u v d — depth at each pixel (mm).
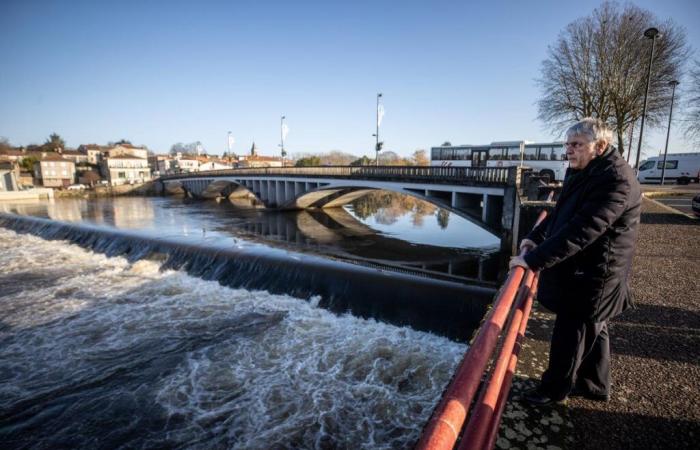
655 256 7660
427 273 16109
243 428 5473
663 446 2572
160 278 12008
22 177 74812
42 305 10266
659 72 26547
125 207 48562
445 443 1199
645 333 4289
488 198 19062
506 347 2135
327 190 33750
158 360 7367
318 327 8227
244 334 8141
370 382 6289
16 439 5543
